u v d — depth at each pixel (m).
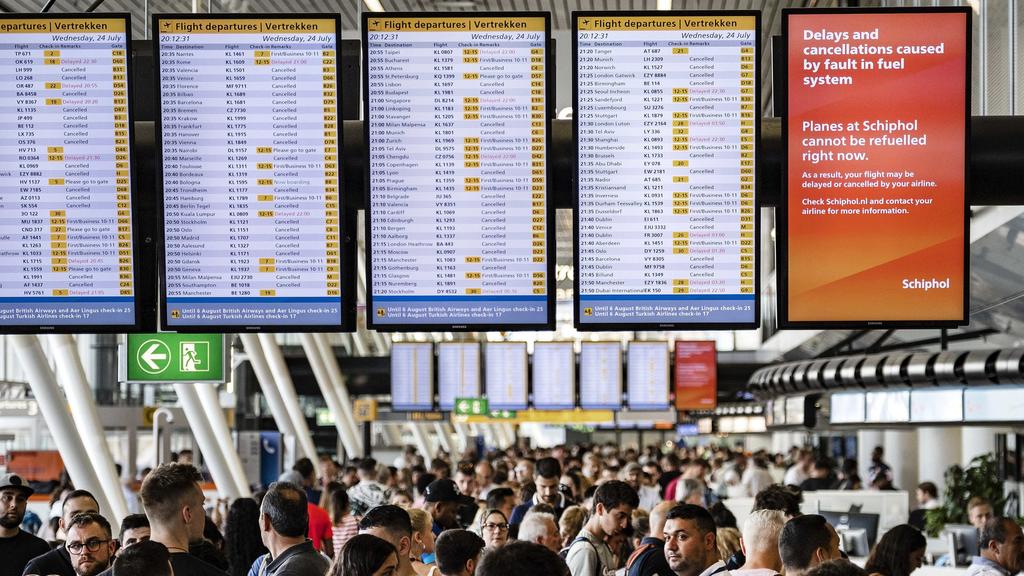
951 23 6.98
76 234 7.04
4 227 7.03
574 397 27.91
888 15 6.98
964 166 6.97
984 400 14.59
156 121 6.95
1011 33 9.61
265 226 6.99
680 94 6.94
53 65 7.01
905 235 6.98
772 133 7.06
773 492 7.66
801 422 21.58
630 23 6.93
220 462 19.77
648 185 6.93
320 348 32.09
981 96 10.69
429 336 38.72
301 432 28.02
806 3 14.83
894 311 6.96
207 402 21.12
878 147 6.98
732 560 7.70
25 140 7.02
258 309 7.00
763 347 35.84
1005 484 23.70
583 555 7.46
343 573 4.65
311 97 6.99
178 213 6.98
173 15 6.94
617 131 6.93
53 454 25.59
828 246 6.98
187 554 6.07
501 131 6.95
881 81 6.98
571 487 14.46
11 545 7.58
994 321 17.12
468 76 6.93
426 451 42.56
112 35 7.03
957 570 10.74
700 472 15.41
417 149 6.94
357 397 36.09
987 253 12.91
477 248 6.95
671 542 6.46
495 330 6.96
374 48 6.93
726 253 6.95
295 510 6.26
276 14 6.96
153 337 11.42
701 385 28.56
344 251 7.00
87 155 7.03
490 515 8.00
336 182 7.00
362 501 11.59
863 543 13.37
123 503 15.30
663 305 6.95
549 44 6.93
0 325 7.03
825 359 21.30
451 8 14.89
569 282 24.38
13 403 25.41
